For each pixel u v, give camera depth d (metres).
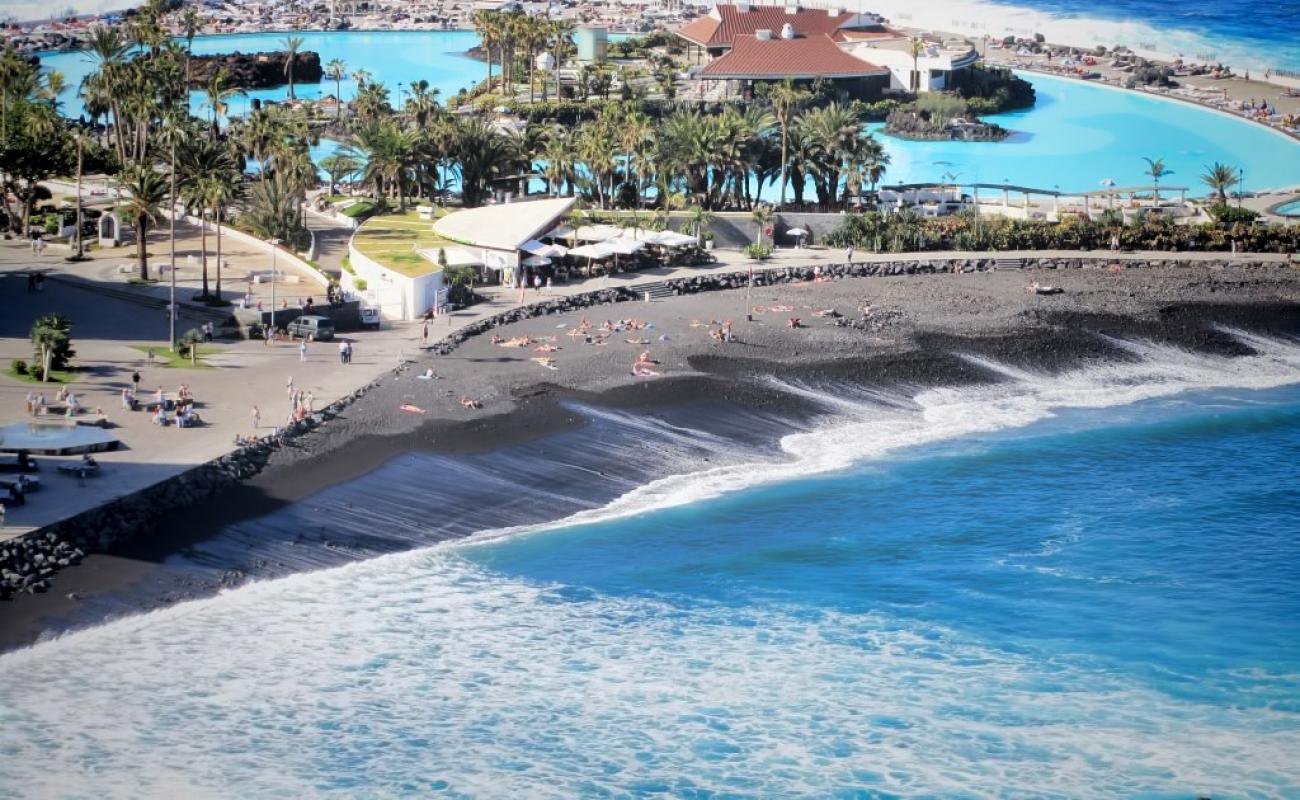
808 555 156.25
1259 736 122.31
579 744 120.56
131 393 182.12
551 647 135.75
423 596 144.38
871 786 115.44
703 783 115.62
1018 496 174.00
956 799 113.81
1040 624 141.50
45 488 153.62
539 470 174.75
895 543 159.75
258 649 132.88
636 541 158.50
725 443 187.50
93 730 119.50
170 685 126.31
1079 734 122.69
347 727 122.00
